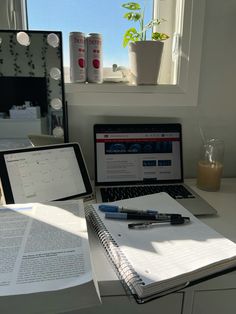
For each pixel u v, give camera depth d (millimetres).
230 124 940
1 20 824
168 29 953
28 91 805
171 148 880
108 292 431
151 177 860
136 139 869
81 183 733
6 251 430
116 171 849
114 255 455
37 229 494
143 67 845
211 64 876
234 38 863
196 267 417
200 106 911
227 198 774
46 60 798
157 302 472
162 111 900
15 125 810
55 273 383
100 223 557
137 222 562
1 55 776
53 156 714
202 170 834
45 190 672
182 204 698
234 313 500
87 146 903
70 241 458
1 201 655
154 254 451
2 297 345
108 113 884
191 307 489
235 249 468
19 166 656
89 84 858
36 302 353
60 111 830
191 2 816
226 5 832
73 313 456
